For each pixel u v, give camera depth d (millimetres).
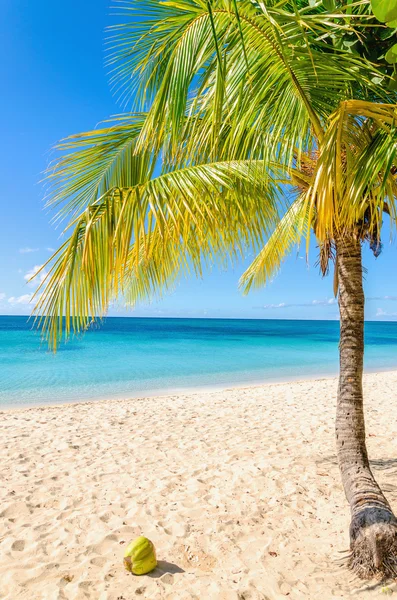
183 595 2686
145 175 3693
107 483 4555
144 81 2936
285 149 2625
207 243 3129
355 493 2996
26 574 2902
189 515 3812
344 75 2420
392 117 2264
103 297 2564
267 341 37094
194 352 24922
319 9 2779
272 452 5656
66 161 3439
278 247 5461
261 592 2697
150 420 7605
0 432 6711
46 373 15523
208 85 2494
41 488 4398
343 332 3387
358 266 3357
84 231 2602
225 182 2709
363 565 2760
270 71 2334
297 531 3523
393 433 6645
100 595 2684
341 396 3361
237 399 9844
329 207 2361
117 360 20094
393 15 1513
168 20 2271
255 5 2326
